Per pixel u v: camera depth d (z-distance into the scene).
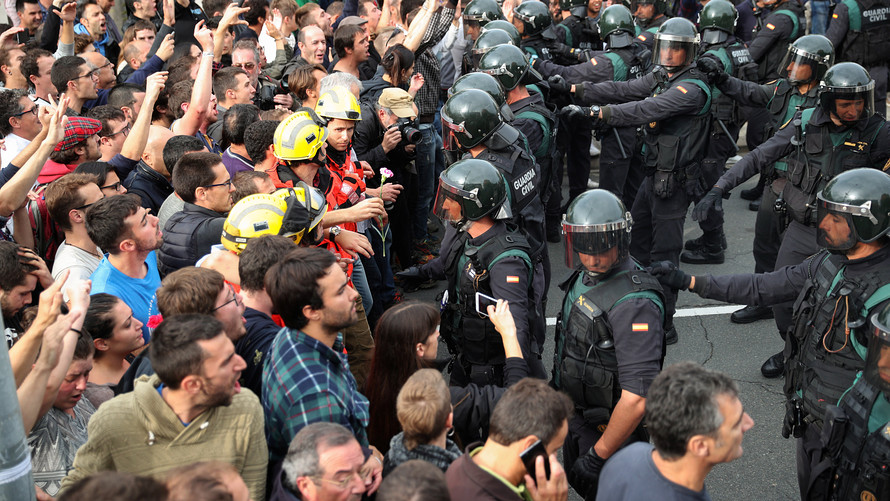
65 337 2.50
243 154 4.75
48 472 2.62
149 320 3.39
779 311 5.06
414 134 5.77
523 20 7.31
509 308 3.48
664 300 3.19
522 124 5.36
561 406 2.25
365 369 4.14
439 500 1.84
